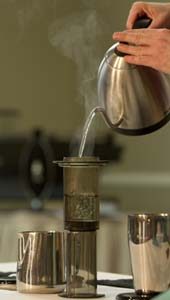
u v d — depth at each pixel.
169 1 4.02
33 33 5.84
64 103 6.02
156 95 1.74
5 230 3.43
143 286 1.61
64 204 1.67
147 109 1.74
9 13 5.65
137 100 1.73
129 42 1.69
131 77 1.72
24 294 1.69
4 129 5.90
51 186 3.98
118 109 1.74
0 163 4.36
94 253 1.66
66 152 4.29
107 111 1.77
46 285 1.69
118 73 1.72
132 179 5.61
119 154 4.55
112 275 1.98
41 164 3.83
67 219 1.66
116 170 5.68
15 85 5.95
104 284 1.81
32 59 5.93
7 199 4.34
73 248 1.65
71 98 5.99
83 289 1.65
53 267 1.70
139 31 1.67
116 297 1.63
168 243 1.61
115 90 1.73
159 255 1.61
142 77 1.72
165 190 5.49
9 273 1.95
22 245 1.71
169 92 1.76
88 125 1.78
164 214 1.62
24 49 5.89
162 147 5.49
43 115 5.99
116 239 3.45
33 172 3.84
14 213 3.66
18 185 4.37
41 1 3.99
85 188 1.64
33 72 5.96
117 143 5.64
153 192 5.54
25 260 1.70
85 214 1.65
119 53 1.72
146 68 1.72
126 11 4.57
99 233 3.43
